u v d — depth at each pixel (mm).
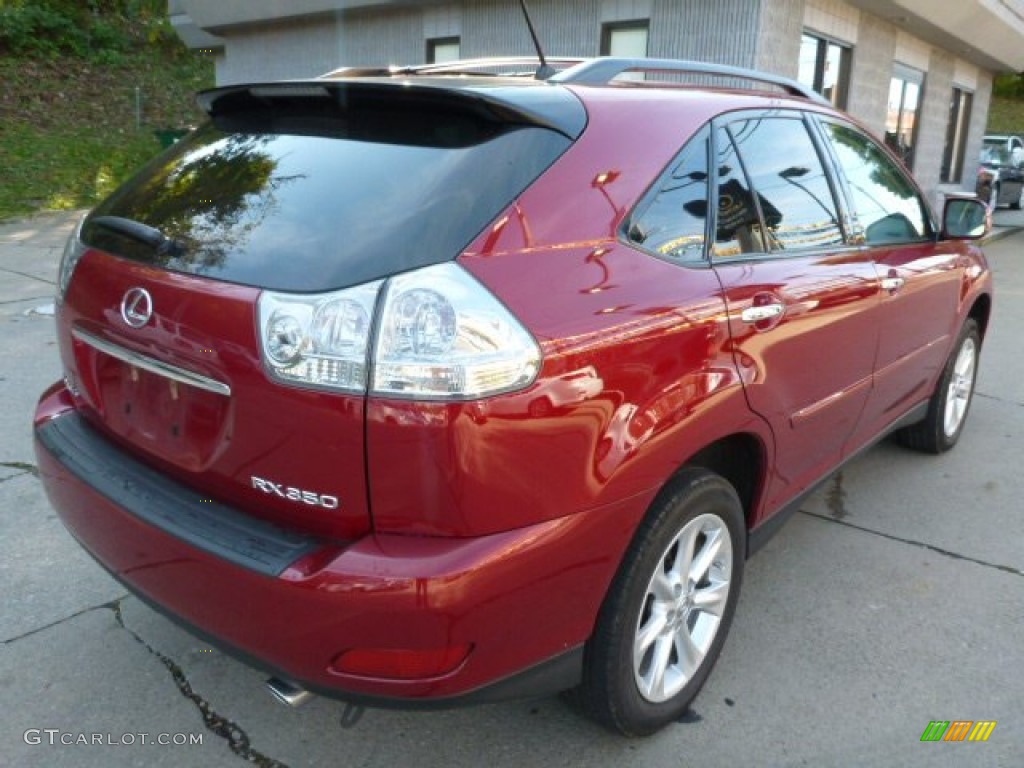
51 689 2684
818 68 11492
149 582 2195
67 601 3133
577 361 1976
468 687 1948
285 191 2188
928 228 4195
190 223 2277
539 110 2170
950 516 4055
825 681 2832
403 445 1812
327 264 1923
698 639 2635
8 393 5148
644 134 2379
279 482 1972
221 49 17297
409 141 2188
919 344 3924
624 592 2232
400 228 1935
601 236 2164
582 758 2473
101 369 2418
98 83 19594
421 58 13023
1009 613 3246
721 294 2443
